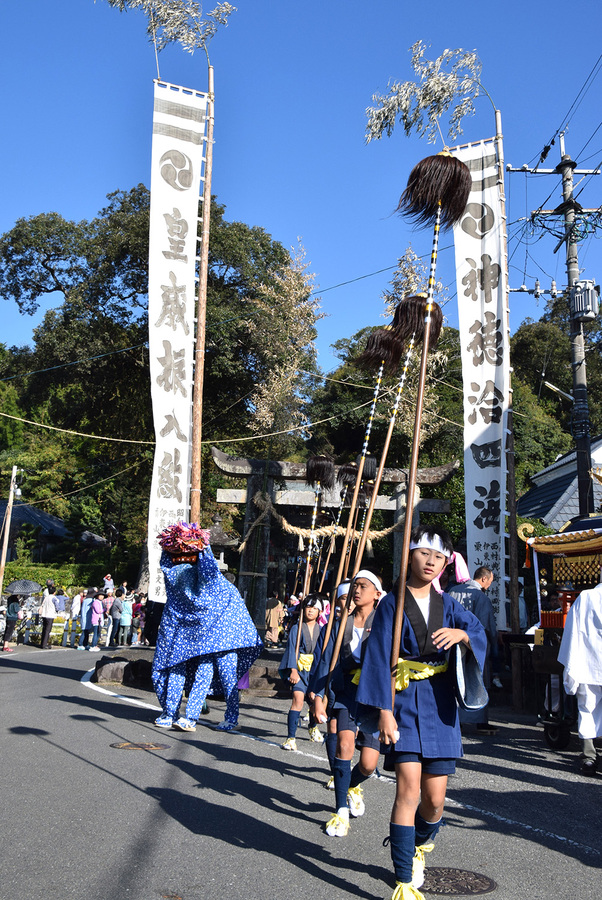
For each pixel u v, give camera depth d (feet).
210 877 13.17
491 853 15.42
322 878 13.37
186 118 41.68
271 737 28.89
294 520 83.92
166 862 13.84
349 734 16.53
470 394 43.11
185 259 40.75
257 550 60.44
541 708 31.78
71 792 18.54
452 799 19.80
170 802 17.99
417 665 12.56
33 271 130.00
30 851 14.15
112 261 117.60
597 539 30.68
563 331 149.59
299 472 60.90
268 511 59.72
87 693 38.99
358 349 124.88
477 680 12.39
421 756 12.38
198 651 29.68
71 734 26.58
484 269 43.65
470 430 42.88
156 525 38.78
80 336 117.39
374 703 12.19
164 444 39.34
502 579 41.73
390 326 17.75
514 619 43.37
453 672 12.74
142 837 15.25
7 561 160.25
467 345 43.37
